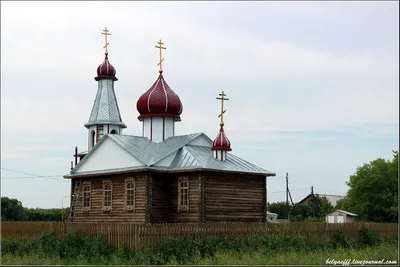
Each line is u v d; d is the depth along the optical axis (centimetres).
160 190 4394
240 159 4691
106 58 5575
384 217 7188
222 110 4531
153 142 4841
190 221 4244
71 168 5419
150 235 3353
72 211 4938
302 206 10412
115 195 4556
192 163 4334
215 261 3020
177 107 4981
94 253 3378
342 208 8706
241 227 3741
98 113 5447
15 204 8181
